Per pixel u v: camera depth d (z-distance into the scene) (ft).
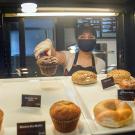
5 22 6.81
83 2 6.38
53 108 2.58
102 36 7.23
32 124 2.38
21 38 7.04
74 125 2.49
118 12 6.84
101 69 6.11
